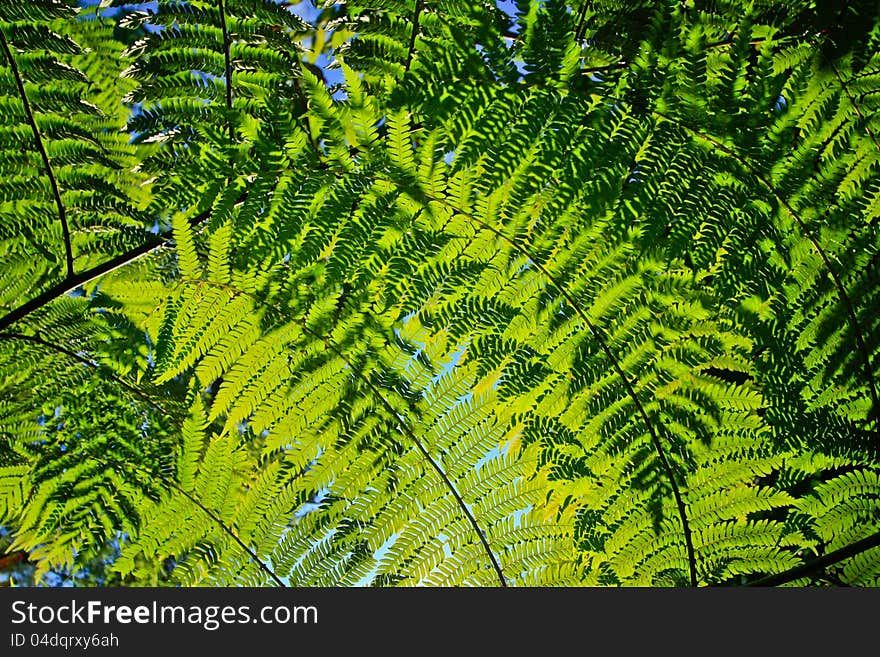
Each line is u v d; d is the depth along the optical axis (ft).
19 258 7.04
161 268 7.34
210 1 6.56
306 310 7.14
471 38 6.00
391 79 6.15
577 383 7.24
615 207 6.47
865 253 6.59
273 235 6.53
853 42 6.14
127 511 8.16
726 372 7.84
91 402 8.18
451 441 7.58
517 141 6.21
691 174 6.45
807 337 6.87
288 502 7.83
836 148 6.38
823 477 7.98
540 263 6.77
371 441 7.64
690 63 6.16
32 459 8.13
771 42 6.26
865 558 7.16
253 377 7.47
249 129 6.17
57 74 6.50
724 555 7.57
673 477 7.38
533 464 7.57
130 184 6.97
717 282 6.75
